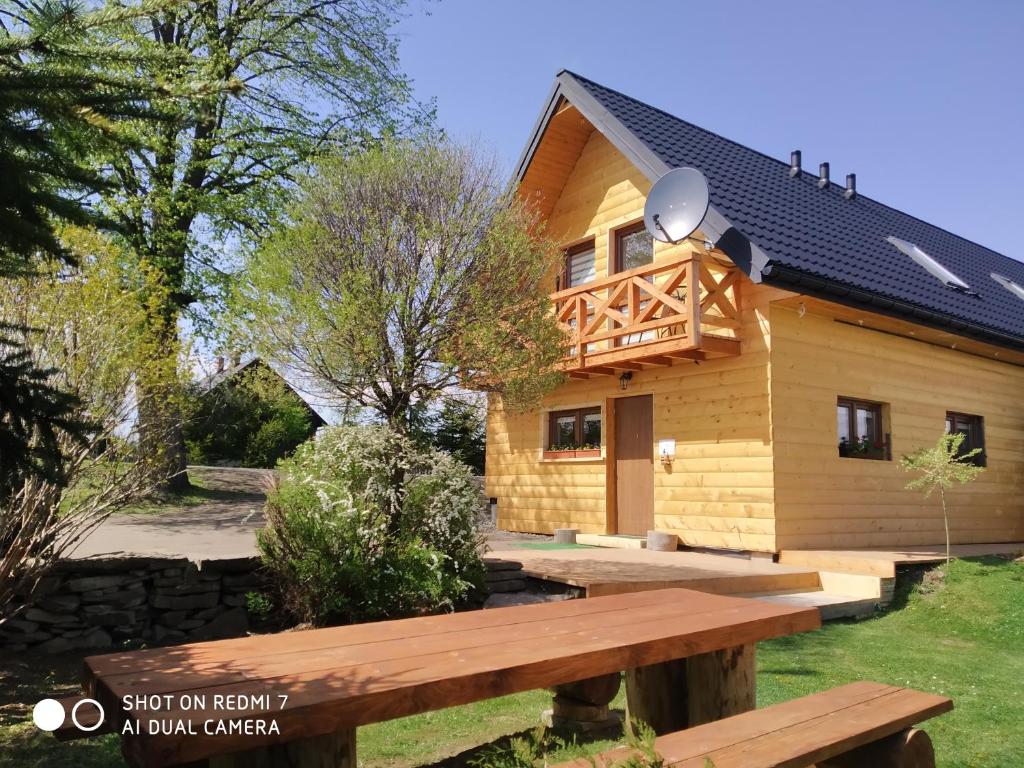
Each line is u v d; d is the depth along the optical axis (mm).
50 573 5613
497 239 7922
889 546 10867
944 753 4227
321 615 6113
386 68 16141
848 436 10797
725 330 10461
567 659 2891
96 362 5598
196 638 6094
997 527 12805
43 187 3246
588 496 12500
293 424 22016
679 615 3787
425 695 2473
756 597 8125
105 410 5637
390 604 6273
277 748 2506
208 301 14195
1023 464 13570
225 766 2447
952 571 8758
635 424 11953
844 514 10328
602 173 13172
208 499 13008
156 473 6359
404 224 7703
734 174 12250
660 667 3889
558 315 11961
